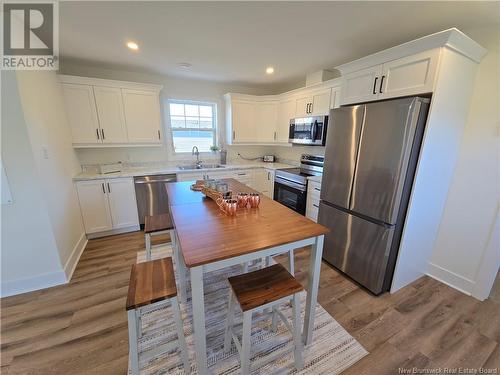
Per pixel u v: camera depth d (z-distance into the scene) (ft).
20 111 5.67
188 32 6.52
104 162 11.08
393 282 6.55
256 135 13.83
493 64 5.66
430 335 5.24
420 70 5.32
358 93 6.88
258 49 7.75
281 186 11.98
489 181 6.00
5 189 5.83
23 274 6.45
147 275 4.16
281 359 4.66
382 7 5.10
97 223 9.89
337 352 4.82
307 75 10.75
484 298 6.33
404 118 5.30
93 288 6.74
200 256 3.43
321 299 6.40
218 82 12.80
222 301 6.28
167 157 12.67
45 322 5.49
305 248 9.37
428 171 5.88
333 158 7.39
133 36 6.81
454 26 5.82
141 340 5.05
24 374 4.32
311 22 5.87
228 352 4.76
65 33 6.57
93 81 9.39
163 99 11.88
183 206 5.76
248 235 4.16
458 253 6.77
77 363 4.53
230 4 5.10
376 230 6.25
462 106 5.92
